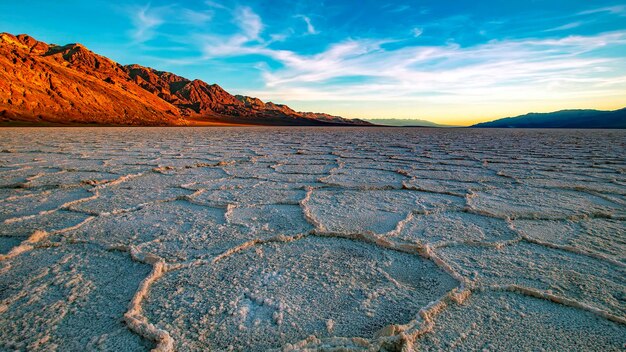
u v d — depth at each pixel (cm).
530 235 220
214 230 229
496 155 736
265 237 214
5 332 118
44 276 160
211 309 133
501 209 284
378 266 175
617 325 123
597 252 189
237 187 378
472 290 148
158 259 175
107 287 150
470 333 119
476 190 365
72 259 180
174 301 139
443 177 447
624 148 915
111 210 277
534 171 499
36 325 122
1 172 459
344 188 377
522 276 162
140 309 133
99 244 200
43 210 276
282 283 156
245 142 1148
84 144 938
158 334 114
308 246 202
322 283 156
